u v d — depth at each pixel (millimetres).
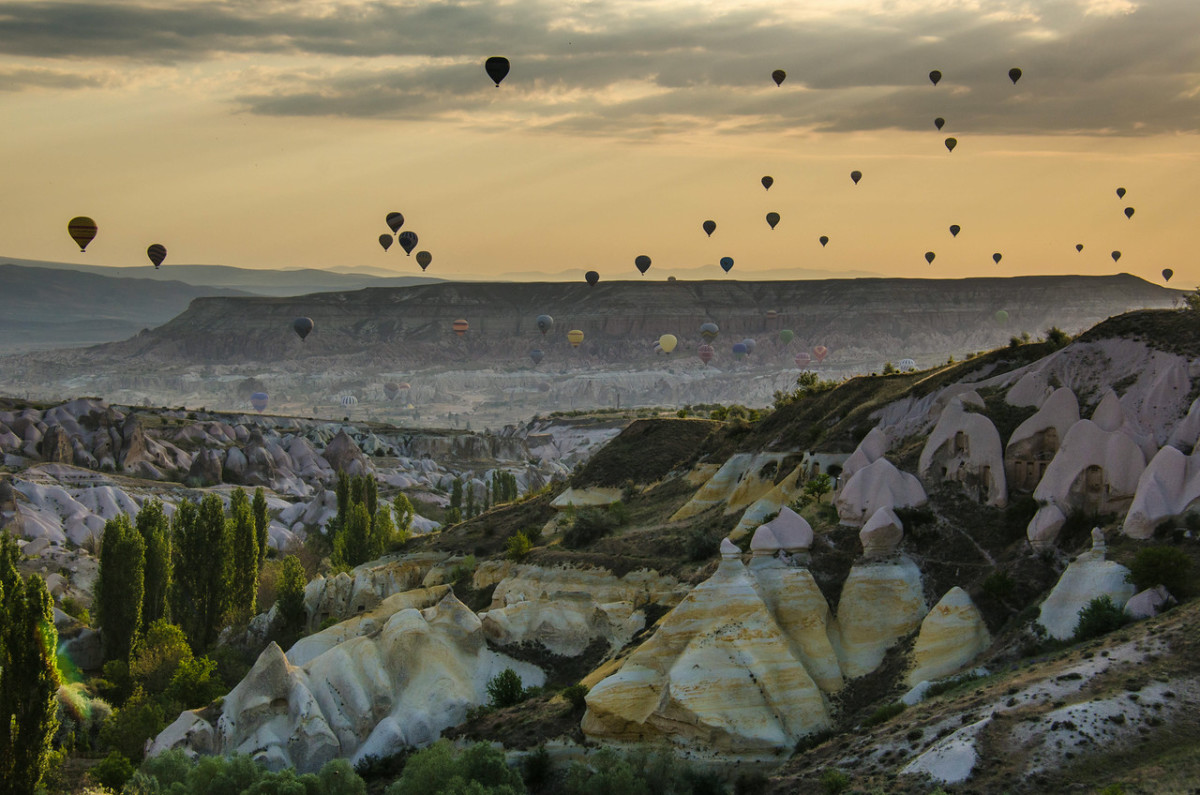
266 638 87125
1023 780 38969
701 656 54094
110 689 77375
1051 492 58062
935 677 52344
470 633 68562
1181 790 36156
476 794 48656
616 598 71688
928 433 71312
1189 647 42500
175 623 88812
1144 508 52438
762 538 61031
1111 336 66938
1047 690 42969
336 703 63812
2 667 54531
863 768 43750
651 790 49500
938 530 61125
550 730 56594
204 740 61531
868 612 57562
